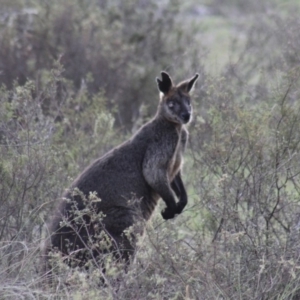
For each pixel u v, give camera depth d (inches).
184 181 1243.2
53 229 920.3
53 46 1704.0
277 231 950.4
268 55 1813.5
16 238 901.2
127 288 788.6
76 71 1654.8
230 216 898.1
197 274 835.4
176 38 1888.5
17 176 967.6
